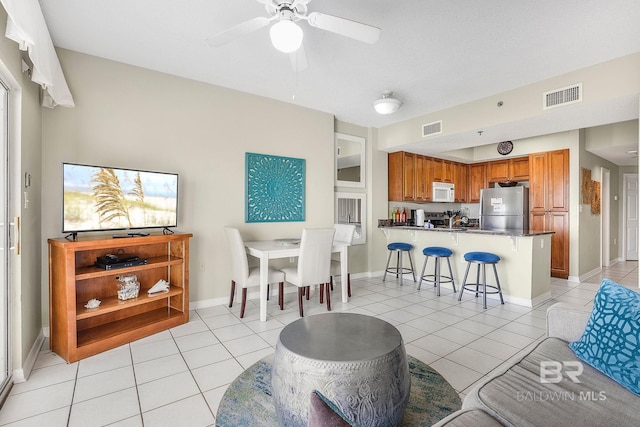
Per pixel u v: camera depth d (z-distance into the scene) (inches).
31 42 69.3
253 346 104.1
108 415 69.8
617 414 44.5
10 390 78.7
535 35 100.8
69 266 93.0
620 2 84.6
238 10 90.4
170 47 111.0
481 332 115.6
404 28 97.3
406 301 155.3
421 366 90.5
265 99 159.0
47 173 107.9
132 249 122.8
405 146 203.5
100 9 89.6
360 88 146.1
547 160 212.2
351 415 56.2
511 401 46.8
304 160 173.0
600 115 135.2
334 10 88.5
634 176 284.0
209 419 68.6
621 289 60.6
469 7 87.3
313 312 138.3
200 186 140.4
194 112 138.4
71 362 92.8
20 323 82.8
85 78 114.9
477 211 272.8
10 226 81.5
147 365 91.6
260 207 158.2
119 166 121.1
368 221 212.4
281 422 61.4
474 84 139.3
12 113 82.1
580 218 201.5
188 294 125.3
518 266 151.6
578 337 66.6
